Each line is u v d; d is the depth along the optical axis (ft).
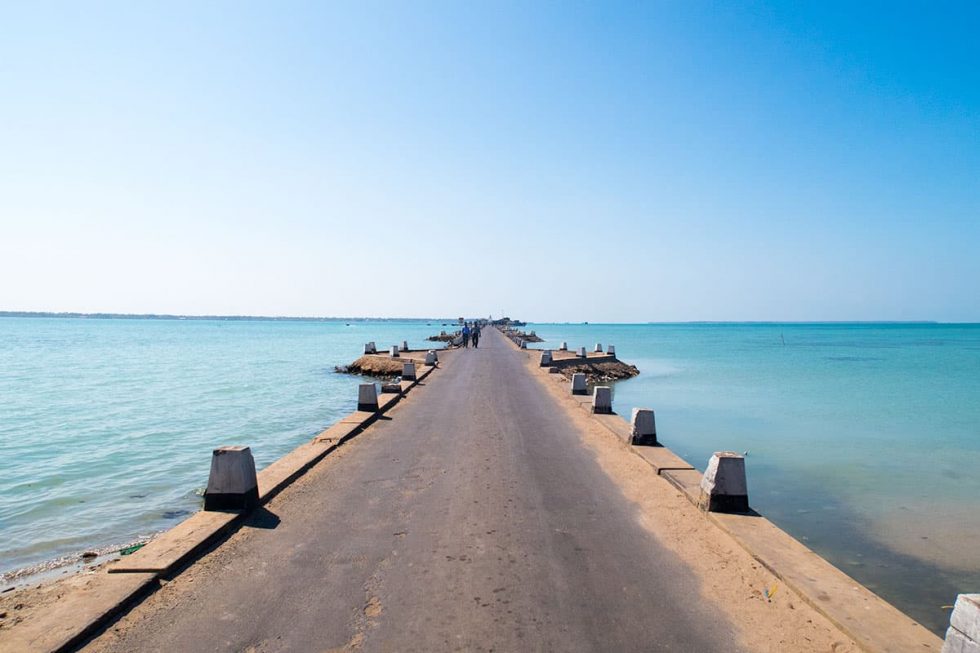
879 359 196.85
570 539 21.06
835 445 55.62
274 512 23.82
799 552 19.53
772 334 559.38
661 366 163.12
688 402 87.04
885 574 26.20
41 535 28.96
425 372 82.99
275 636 14.38
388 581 17.43
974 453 52.54
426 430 42.09
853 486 41.01
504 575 17.89
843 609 15.61
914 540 30.50
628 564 18.93
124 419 66.28
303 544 20.38
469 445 37.04
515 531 21.75
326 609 15.71
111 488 38.04
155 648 13.87
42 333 417.28
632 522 23.06
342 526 22.20
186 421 64.95
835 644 14.33
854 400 90.02
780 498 38.06
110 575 17.13
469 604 16.02
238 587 17.06
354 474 29.89
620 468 31.81
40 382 106.93
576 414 50.39
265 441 53.62
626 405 82.84
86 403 79.77
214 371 131.75
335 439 36.91
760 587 17.42
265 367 143.54
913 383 116.98
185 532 20.33
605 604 16.14
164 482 39.55
